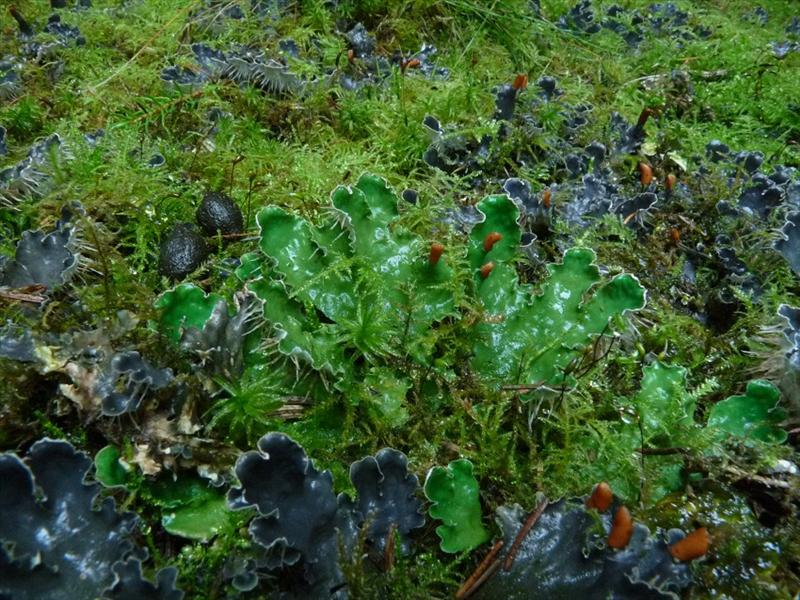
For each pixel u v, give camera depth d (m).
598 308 0.17
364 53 0.33
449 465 0.15
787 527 0.15
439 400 0.17
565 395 0.17
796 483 0.16
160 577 0.12
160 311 0.17
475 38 0.35
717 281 0.23
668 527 0.15
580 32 0.39
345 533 0.13
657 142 0.30
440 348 0.18
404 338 0.17
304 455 0.13
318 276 0.17
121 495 0.14
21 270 0.18
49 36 0.30
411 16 0.36
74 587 0.12
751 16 0.48
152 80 0.29
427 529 0.15
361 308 0.17
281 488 0.13
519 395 0.16
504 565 0.13
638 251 0.24
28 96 0.26
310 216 0.22
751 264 0.23
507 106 0.28
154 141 0.25
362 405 0.16
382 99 0.29
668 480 0.16
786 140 0.33
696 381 0.19
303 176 0.24
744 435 0.17
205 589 0.13
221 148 0.25
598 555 0.13
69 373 0.15
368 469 0.14
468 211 0.23
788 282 0.22
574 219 0.24
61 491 0.12
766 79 0.37
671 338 0.20
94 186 0.21
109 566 0.12
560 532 0.14
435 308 0.18
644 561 0.13
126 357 0.15
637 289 0.17
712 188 0.27
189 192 0.22
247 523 0.14
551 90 0.31
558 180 0.27
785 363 0.18
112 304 0.18
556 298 0.18
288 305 0.17
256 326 0.16
